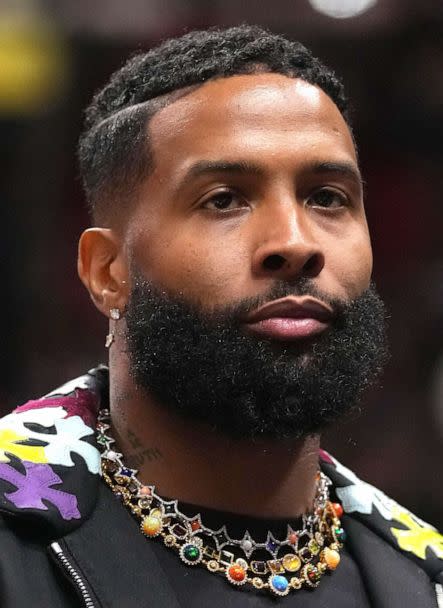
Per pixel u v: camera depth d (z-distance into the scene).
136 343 3.18
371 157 7.26
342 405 3.16
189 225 3.11
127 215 3.29
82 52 6.65
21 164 7.00
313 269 3.08
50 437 3.21
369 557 3.39
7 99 6.72
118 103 3.45
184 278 3.08
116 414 3.33
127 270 3.28
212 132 3.14
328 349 3.10
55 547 2.97
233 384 3.02
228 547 3.19
